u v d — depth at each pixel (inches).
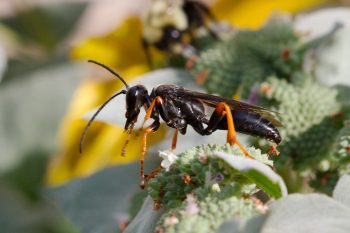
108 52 10.5
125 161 9.8
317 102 8.2
